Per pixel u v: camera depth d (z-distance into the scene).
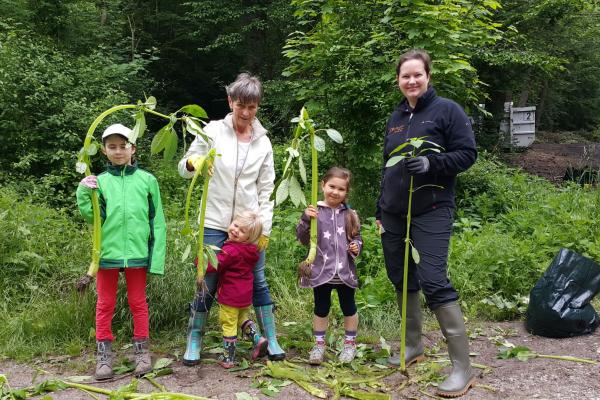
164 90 17.45
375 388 3.25
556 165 14.85
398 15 6.64
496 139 15.71
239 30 16.34
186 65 18.48
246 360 3.69
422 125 3.23
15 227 5.20
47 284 4.88
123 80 11.65
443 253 3.23
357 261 5.47
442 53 6.26
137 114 3.03
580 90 30.89
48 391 3.23
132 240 3.48
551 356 3.77
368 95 6.77
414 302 3.60
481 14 7.18
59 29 12.76
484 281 5.22
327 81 7.24
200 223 3.31
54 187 8.98
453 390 3.11
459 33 6.68
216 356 3.79
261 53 16.39
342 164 7.43
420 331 3.65
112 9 16.08
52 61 10.71
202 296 3.59
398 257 3.52
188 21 17.53
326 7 7.00
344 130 7.27
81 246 5.42
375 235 5.82
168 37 18.05
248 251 3.53
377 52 7.10
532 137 19.00
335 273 3.61
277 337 4.03
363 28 7.21
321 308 3.68
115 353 3.92
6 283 4.79
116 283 3.51
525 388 3.24
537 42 13.73
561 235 6.25
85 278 3.22
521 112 18.92
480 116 12.62
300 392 3.19
